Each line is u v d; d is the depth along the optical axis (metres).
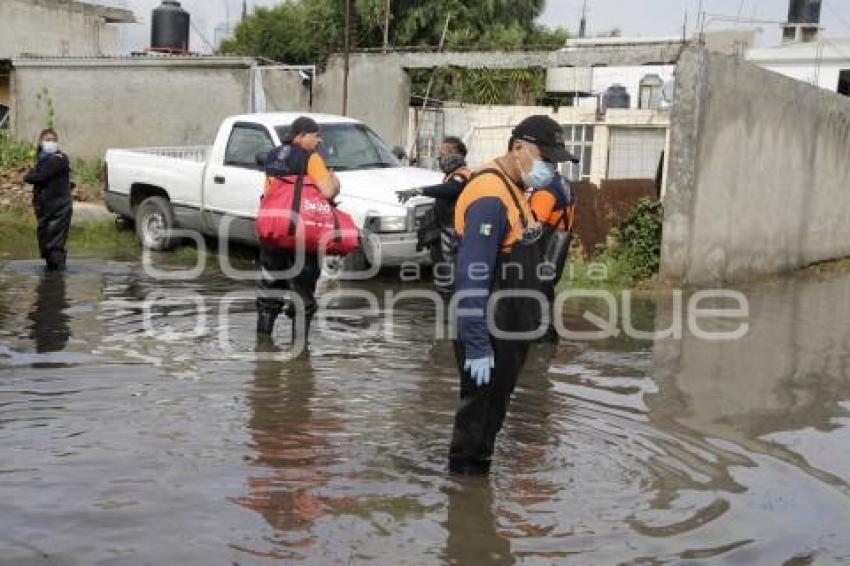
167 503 4.35
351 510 4.37
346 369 7.01
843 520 4.51
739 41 26.39
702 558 4.00
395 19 26.33
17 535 3.95
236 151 12.12
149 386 6.30
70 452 4.98
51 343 7.41
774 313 10.47
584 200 12.35
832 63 25.31
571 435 5.70
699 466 5.23
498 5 27.14
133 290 9.88
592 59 14.20
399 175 11.63
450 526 4.23
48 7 30.75
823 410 6.54
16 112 19.30
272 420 5.69
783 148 13.62
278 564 3.79
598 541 4.14
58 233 10.78
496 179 4.60
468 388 4.78
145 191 13.21
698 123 11.23
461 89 20.27
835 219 15.98
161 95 17.88
